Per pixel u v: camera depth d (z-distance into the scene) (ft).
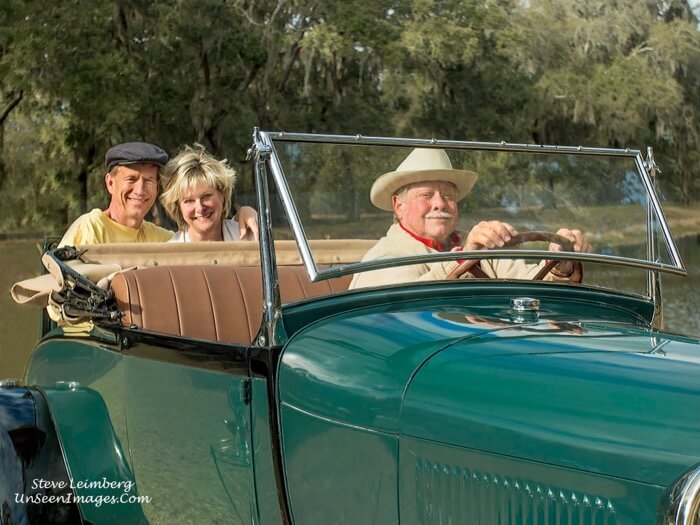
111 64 60.44
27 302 11.79
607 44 82.79
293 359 7.93
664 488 5.79
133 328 9.91
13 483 9.98
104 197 70.85
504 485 6.61
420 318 8.11
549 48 80.33
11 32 58.70
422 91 72.74
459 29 67.67
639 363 6.73
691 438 5.84
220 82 69.31
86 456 10.36
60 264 10.62
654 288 10.41
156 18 65.31
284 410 7.98
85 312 10.37
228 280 11.60
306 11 67.15
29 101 67.00
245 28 66.80
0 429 10.16
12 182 72.49
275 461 8.04
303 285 11.50
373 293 8.71
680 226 81.46
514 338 7.45
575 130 84.17
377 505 7.34
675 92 80.12
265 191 8.48
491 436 6.64
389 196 9.21
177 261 12.34
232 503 8.69
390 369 7.38
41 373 11.86
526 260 9.93
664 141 85.97
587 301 9.64
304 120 71.36
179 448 9.30
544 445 6.38
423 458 7.05
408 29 67.05
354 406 7.44
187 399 9.09
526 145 9.78
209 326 11.12
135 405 9.87
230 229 14.37
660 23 85.97
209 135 70.18
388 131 73.46
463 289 9.09
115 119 60.85
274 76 69.82
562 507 6.30
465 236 9.40
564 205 9.90
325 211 8.81
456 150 9.45
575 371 6.67
